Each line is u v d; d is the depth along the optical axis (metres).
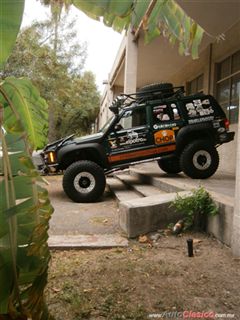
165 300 3.09
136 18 2.16
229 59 10.95
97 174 7.97
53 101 14.91
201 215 5.01
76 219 6.23
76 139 8.38
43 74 13.34
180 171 9.63
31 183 1.70
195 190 5.13
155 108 8.37
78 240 4.75
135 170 10.80
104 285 3.40
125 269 3.77
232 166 10.34
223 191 5.99
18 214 1.67
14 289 1.63
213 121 8.45
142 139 8.33
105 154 8.23
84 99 27.39
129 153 8.31
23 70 12.69
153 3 2.23
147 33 2.57
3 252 1.64
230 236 4.27
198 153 8.27
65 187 7.96
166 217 5.06
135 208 4.92
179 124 8.39
